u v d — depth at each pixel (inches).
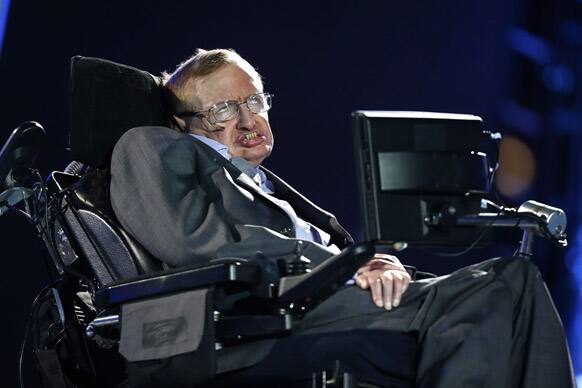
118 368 332.8
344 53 622.2
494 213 286.4
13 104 519.8
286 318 269.6
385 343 281.4
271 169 604.1
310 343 282.5
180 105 366.0
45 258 344.2
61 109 527.2
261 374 285.9
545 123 677.9
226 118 361.7
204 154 329.1
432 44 649.6
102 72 344.8
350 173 617.3
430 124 276.8
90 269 331.0
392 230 267.4
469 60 662.5
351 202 614.5
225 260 268.5
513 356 280.4
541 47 681.6
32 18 526.0
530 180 678.5
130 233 319.0
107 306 293.1
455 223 274.2
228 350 285.3
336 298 286.7
